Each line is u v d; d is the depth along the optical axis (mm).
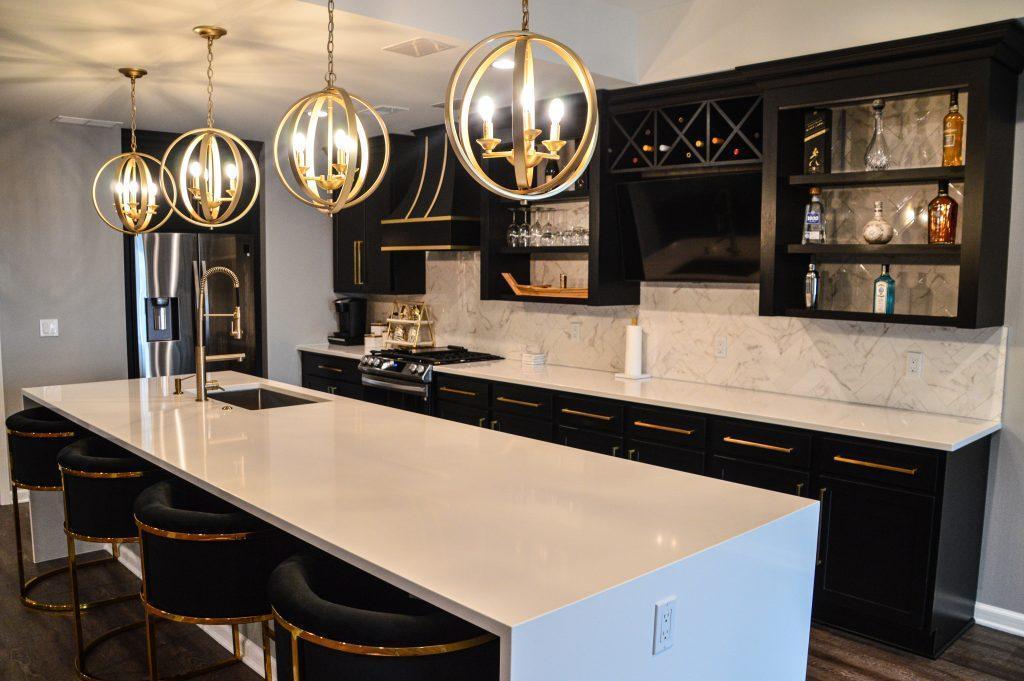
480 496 2221
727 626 1940
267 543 2191
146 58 3729
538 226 4980
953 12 3279
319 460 2602
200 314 3672
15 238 5230
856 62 3395
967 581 3412
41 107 4828
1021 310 3346
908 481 3111
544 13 3795
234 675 2996
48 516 4148
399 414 3443
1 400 5238
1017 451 3385
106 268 5594
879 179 3430
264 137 5992
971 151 3139
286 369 6520
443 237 5398
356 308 6672
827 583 3387
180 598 2207
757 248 4051
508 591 1563
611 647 1610
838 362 3881
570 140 4633
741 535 1951
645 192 4441
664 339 4641
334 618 1575
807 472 3406
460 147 1927
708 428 3742
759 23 3877
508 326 5629
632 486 2359
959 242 3410
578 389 4293
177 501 2461
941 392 3561
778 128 3711
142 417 3297
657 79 4250
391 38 3426
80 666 3027
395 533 1898
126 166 3779
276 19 3156
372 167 6156
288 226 6434
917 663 3135
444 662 1563
